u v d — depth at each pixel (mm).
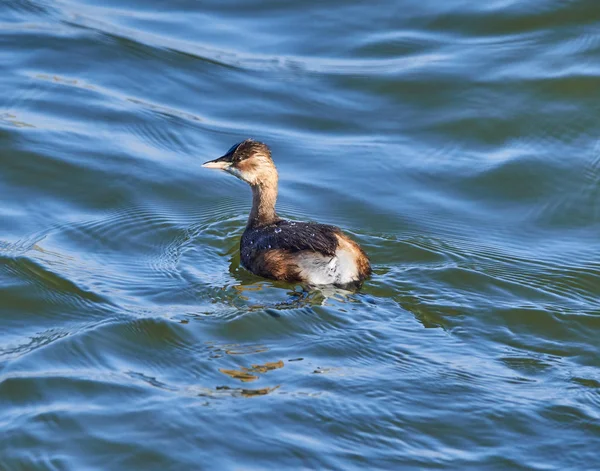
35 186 16281
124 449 9969
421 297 12984
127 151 17422
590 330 12266
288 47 20906
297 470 9602
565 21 21141
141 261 14289
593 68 19672
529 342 11977
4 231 14938
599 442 10016
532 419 10359
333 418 10359
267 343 11906
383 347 11758
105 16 21969
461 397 10727
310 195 16469
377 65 20203
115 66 20203
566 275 14031
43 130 17750
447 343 11898
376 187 16766
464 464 9719
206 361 11531
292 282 13367
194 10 22219
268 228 14352
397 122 18641
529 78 19469
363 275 13383
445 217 15977
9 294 13203
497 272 13875
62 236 14906
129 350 11852
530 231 15688
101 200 16062
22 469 9750
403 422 10320
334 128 18531
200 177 16922
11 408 10688
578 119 18453
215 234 15211
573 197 16609
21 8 22156
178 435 10133
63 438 10148
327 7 22172
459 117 18594
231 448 9945
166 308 12758
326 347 11773
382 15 21844
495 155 17672
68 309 12867
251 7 22234
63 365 11562
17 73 19641
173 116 18688
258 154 14625
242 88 19672
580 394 10820
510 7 21594
